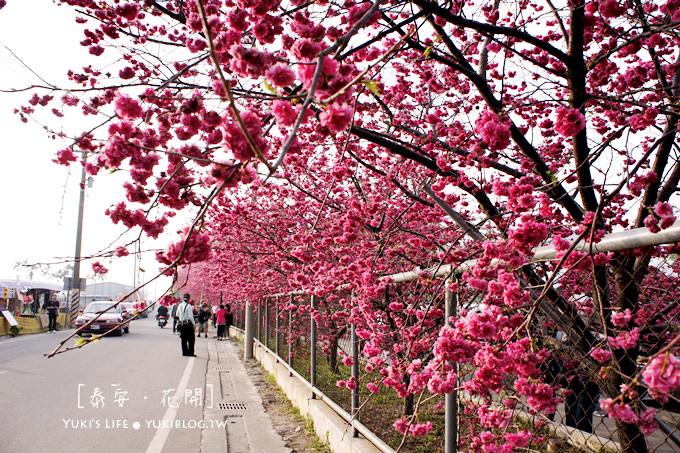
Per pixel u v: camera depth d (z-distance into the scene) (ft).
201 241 5.72
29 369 33.60
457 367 9.21
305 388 22.84
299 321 27.35
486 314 6.56
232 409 22.94
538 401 6.05
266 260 32.24
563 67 16.03
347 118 5.41
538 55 16.19
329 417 17.19
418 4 8.83
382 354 13.88
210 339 66.18
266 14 8.11
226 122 5.05
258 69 6.00
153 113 8.54
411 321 13.71
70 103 11.80
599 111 13.38
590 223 6.85
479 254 10.94
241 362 40.86
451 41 11.79
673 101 11.40
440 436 11.88
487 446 6.53
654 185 11.07
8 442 17.15
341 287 17.51
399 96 19.38
